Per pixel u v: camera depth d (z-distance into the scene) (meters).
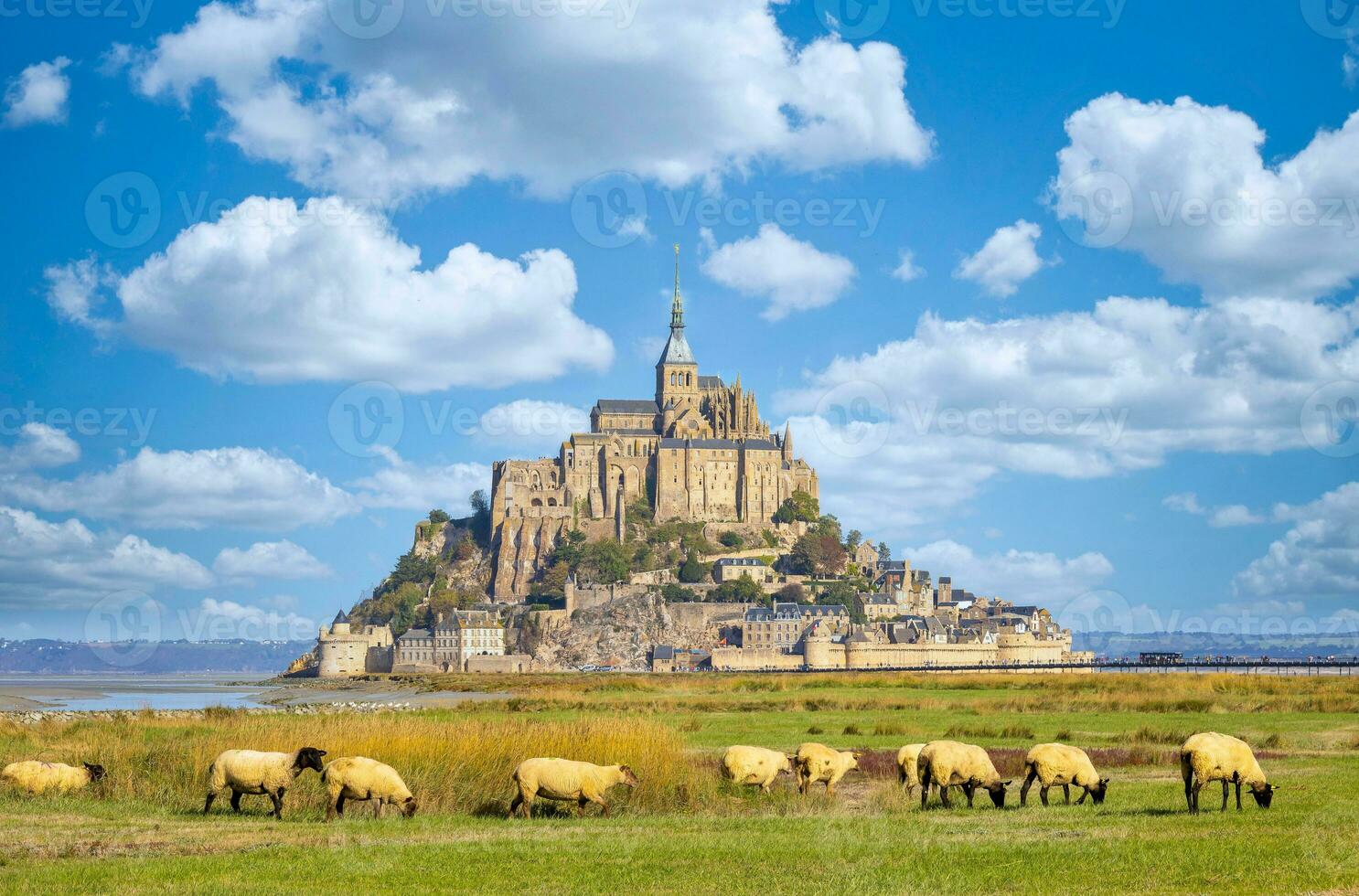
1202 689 156.88
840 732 91.38
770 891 36.09
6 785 53.50
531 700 139.25
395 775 48.16
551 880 37.41
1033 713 115.69
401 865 39.22
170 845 42.44
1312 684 166.62
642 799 52.25
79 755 61.31
